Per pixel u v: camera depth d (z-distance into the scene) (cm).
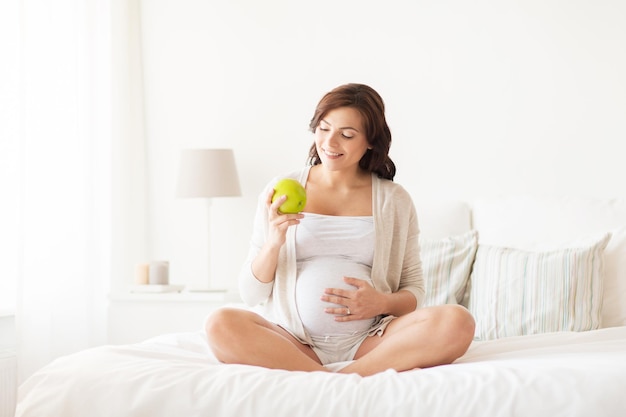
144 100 433
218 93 424
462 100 390
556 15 380
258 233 251
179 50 429
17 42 340
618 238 321
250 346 215
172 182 430
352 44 405
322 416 182
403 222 253
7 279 336
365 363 218
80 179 382
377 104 244
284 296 240
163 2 430
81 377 204
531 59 383
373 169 256
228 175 396
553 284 304
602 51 374
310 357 234
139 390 195
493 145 386
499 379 185
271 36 417
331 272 237
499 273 313
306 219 244
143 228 430
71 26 378
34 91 353
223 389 191
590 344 241
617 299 310
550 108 380
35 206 351
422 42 396
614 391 180
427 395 183
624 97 372
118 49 414
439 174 392
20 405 213
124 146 418
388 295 237
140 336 370
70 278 373
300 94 413
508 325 303
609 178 373
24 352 342
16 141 338
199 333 276
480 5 389
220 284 423
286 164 415
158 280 383
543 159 381
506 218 351
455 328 214
